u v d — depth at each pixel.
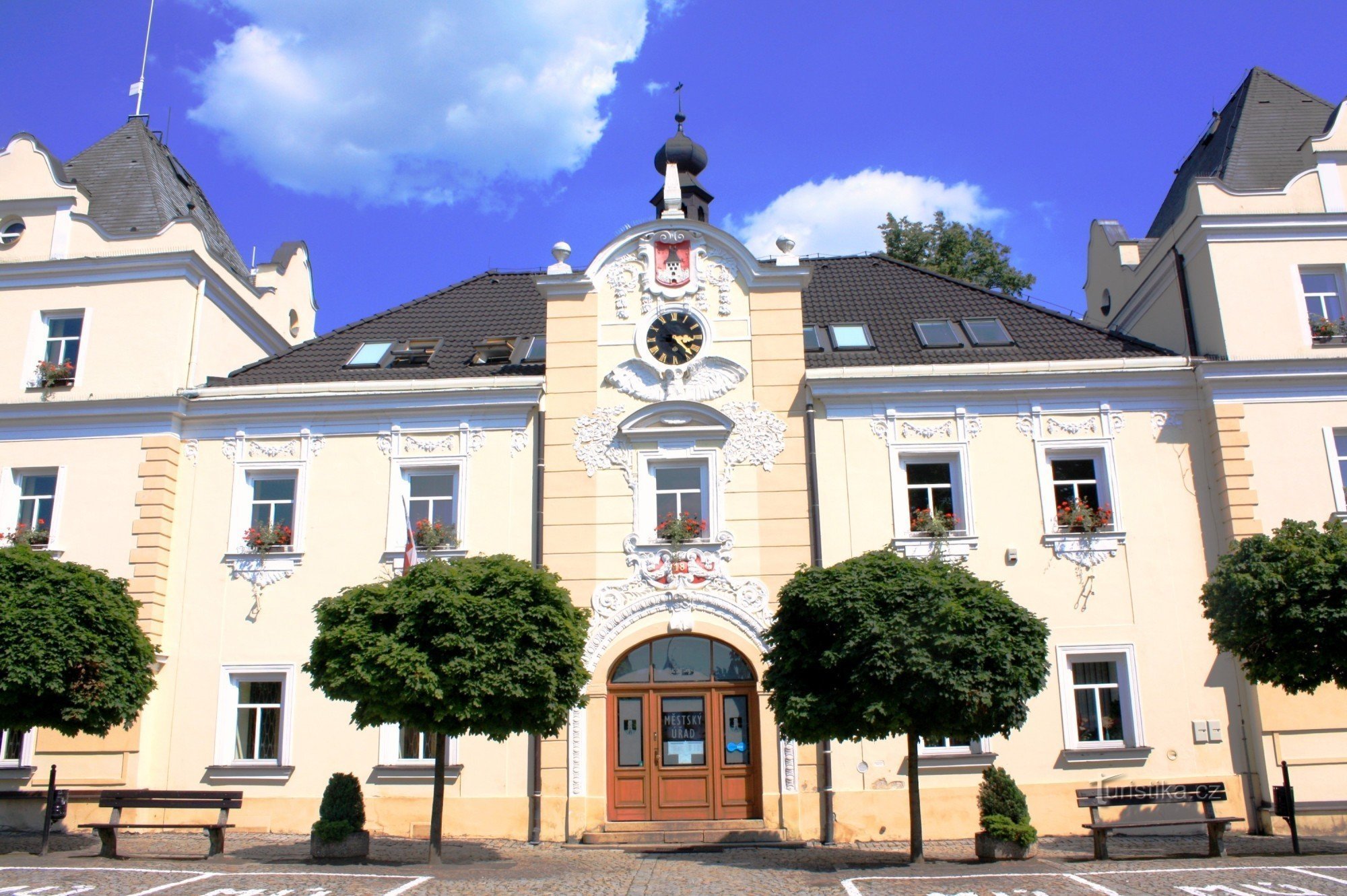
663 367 21.83
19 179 23.98
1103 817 19.61
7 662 16.08
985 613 15.26
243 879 14.03
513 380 21.84
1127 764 19.69
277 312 27.69
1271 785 19.23
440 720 15.06
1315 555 16.30
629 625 20.59
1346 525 17.48
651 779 20.05
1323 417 21.05
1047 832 19.38
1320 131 24.38
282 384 22.39
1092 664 20.44
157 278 23.22
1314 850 16.95
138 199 25.09
